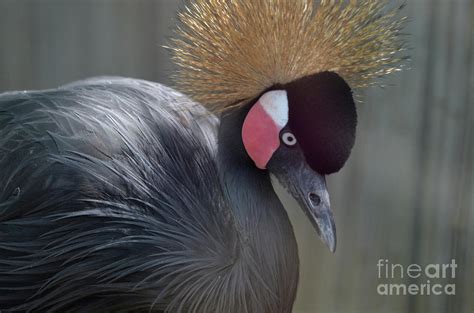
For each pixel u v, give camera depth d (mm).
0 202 6336
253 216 6336
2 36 6770
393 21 6465
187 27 6430
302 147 6305
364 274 6652
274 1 6336
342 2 6359
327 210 6301
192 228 6352
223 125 6355
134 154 6359
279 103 6312
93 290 6336
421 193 6609
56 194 6328
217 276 6340
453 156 6586
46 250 6328
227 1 6352
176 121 6406
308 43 6324
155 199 6352
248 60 6332
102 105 6383
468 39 6562
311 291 6684
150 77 6738
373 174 6629
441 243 6602
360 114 6617
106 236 6332
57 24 6758
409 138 6605
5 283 6332
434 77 6578
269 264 6332
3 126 6359
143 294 6344
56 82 6770
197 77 6355
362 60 6348
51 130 6348
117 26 6742
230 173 6348
